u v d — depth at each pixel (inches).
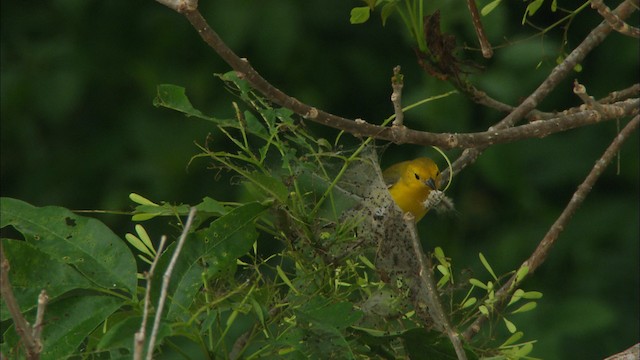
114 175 510.9
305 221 219.8
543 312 471.8
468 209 513.0
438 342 211.8
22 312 194.4
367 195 229.8
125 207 498.3
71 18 521.7
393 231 224.8
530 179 512.7
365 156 238.2
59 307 195.5
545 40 487.8
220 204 209.5
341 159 238.1
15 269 195.9
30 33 526.3
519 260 498.6
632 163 510.0
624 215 505.0
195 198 501.4
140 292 202.4
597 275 496.4
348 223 222.8
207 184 500.1
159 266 199.8
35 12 529.3
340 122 207.6
